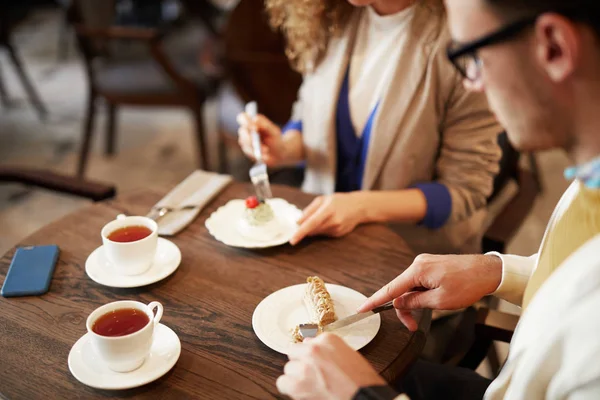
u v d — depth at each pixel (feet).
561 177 11.51
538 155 12.27
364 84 5.53
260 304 3.69
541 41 2.19
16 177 5.57
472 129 5.19
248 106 5.99
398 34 5.25
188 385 3.14
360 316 3.55
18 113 14.35
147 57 11.34
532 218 10.21
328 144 5.74
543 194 10.74
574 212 2.61
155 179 11.62
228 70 8.83
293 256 4.29
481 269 3.57
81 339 3.36
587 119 2.29
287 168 8.21
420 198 5.03
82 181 5.53
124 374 3.14
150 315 3.20
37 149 12.67
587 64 2.15
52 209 10.63
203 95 10.19
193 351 3.38
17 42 19.11
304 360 2.78
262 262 4.21
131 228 4.14
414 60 5.12
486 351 4.32
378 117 5.32
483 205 5.34
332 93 5.63
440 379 4.23
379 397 2.58
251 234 4.40
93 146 12.94
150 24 15.76
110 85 10.16
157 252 4.22
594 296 2.22
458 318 5.24
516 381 2.47
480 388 4.12
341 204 4.59
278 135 5.86
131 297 3.83
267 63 8.64
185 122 14.29
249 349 3.40
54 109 14.66
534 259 3.60
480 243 5.74
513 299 3.57
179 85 9.95
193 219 4.72
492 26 2.32
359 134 5.66
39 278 3.94
